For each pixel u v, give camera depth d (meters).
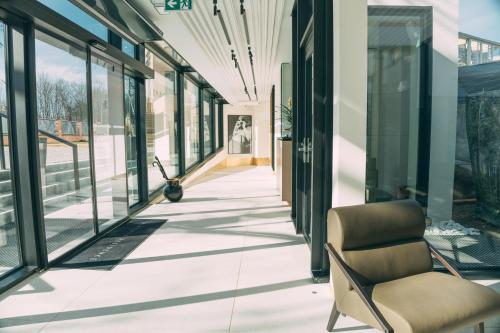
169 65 7.73
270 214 5.60
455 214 3.68
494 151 3.62
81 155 4.21
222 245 4.04
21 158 3.15
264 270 3.27
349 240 2.13
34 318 2.46
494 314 1.87
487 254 3.31
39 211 3.27
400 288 2.02
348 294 2.06
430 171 3.59
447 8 3.53
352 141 2.69
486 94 3.59
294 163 5.05
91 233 4.33
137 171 6.21
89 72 4.10
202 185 8.90
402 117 3.55
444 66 3.56
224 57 7.23
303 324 2.34
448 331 1.74
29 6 2.80
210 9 4.40
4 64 3.02
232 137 16.05
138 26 4.38
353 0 2.61
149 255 3.72
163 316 2.46
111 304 2.65
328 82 2.90
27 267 3.24
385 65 3.53
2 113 3.04
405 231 2.29
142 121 6.09
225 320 2.40
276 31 5.50
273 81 10.54
